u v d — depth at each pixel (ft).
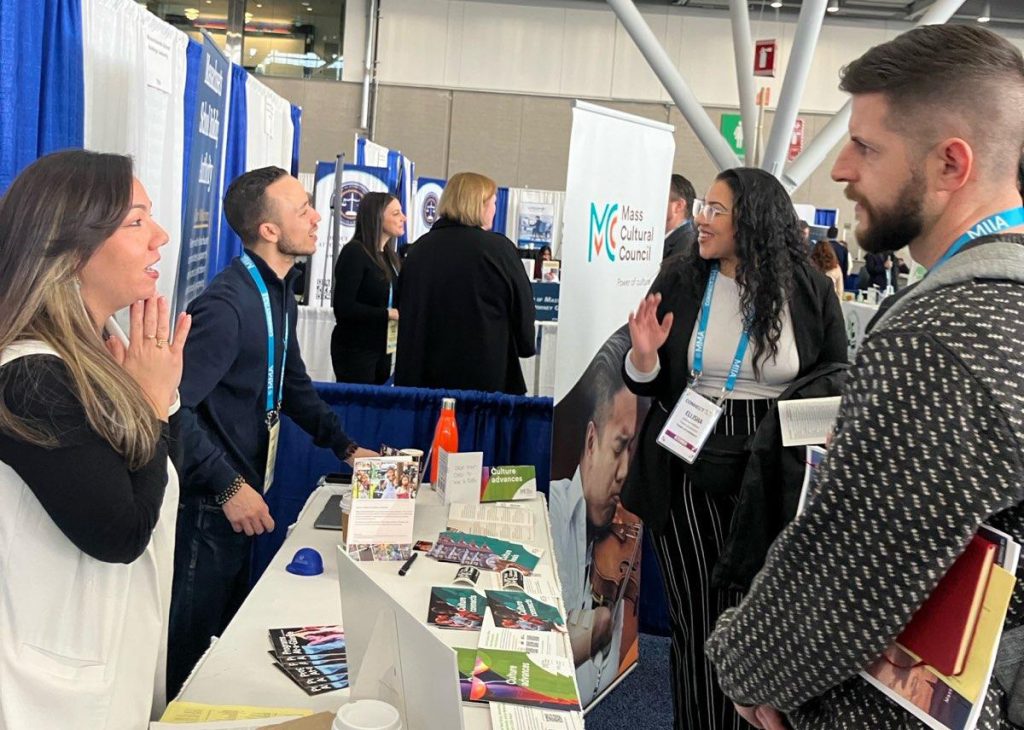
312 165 40.63
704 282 7.48
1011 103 2.93
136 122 8.20
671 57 40.68
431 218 32.71
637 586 10.44
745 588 6.65
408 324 10.73
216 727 3.76
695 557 7.42
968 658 2.65
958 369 2.60
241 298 6.60
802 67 13.89
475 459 7.27
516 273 10.68
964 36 3.00
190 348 6.27
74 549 3.53
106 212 3.68
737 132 22.76
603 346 8.86
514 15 40.47
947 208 3.03
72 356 3.50
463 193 10.58
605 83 40.88
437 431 7.55
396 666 3.51
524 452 9.82
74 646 3.53
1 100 5.73
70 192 3.63
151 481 3.69
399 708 3.56
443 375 10.65
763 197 7.06
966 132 2.93
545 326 19.58
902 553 2.64
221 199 11.35
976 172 2.96
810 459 3.51
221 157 11.14
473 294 10.50
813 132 40.83
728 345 7.23
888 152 3.06
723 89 40.83
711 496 7.23
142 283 3.91
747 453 7.06
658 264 9.80
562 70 40.78
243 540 6.90
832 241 27.73
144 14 8.29
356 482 5.85
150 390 4.00
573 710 4.08
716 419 7.03
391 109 40.63
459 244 10.50
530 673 4.38
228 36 39.42
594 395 8.77
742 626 3.12
